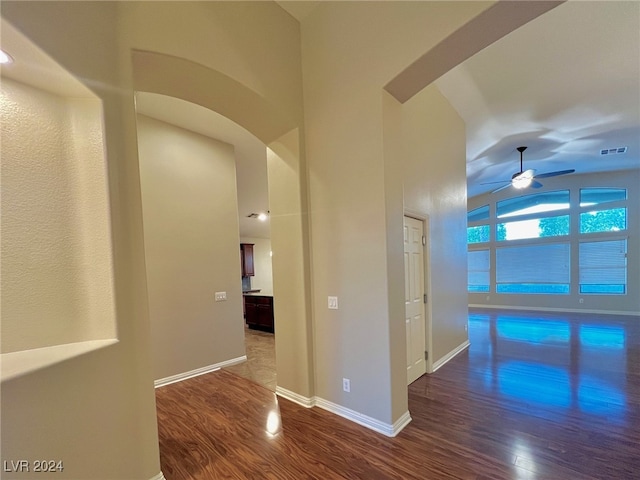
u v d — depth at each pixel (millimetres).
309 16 2855
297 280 2912
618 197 7527
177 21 2006
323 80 2746
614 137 5203
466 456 2057
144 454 1761
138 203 1818
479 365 3908
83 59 1582
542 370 3668
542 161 6715
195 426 2539
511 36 2803
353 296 2547
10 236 1478
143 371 1781
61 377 1308
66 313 1614
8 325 1449
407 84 2369
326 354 2775
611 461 1975
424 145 3732
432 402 2871
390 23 2270
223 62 2252
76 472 1361
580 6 2424
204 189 4090
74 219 1655
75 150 1672
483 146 5730
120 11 1767
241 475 1933
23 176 1521
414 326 3455
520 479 1828
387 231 2357
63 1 1502
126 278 1729
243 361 4410
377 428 2395
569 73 3383
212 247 4125
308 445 2227
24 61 1422
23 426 1142
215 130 4000
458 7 1895
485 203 9406
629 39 2805
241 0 2398
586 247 7844
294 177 2916
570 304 7980
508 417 2559
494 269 9203
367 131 2426
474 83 3730
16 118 1514
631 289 7297
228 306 4270
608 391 3021
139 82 2258
